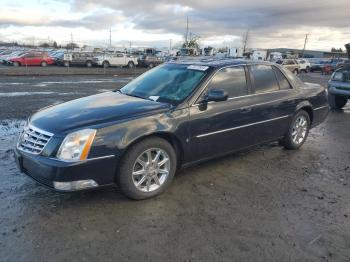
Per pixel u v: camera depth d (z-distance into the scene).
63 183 3.56
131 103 4.37
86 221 3.58
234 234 3.41
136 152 3.88
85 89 15.37
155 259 3.00
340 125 8.76
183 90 4.59
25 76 23.08
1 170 4.87
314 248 3.22
